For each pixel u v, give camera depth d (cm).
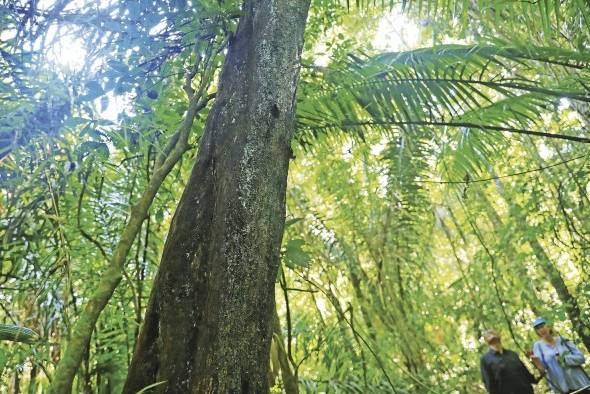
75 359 92
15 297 172
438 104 292
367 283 529
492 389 407
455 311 506
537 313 457
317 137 312
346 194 529
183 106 220
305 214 526
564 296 446
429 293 543
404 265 533
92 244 207
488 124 322
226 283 103
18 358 151
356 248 545
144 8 164
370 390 320
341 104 287
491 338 412
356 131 308
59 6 153
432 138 396
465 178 397
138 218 112
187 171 251
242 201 112
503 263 473
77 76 153
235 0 162
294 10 142
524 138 449
